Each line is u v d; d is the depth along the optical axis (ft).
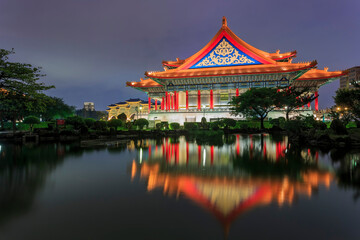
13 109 126.52
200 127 183.21
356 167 41.06
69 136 122.62
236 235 16.74
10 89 87.66
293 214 20.52
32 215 20.39
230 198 24.81
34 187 29.17
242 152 62.75
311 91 238.68
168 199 24.54
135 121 181.06
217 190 27.76
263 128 168.66
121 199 24.56
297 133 94.63
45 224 18.63
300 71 198.90
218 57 225.35
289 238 16.31
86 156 57.21
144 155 58.80
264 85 217.36
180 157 54.85
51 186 29.68
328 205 22.68
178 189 28.27
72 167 42.63
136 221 19.13
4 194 26.32
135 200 24.25
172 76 217.77
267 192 26.96
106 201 23.94
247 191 27.35
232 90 246.88
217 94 253.24
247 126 178.40
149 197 25.20
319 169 39.40
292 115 203.72
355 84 94.22
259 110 170.30
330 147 71.51
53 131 126.21
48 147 79.66
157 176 35.09
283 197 25.17
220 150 67.92
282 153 59.67
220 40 222.48
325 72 233.14
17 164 45.83
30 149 73.56
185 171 38.68
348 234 16.92
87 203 23.34
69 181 32.27
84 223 18.79
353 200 24.07
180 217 19.95
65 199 24.59
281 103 163.32
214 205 22.75
